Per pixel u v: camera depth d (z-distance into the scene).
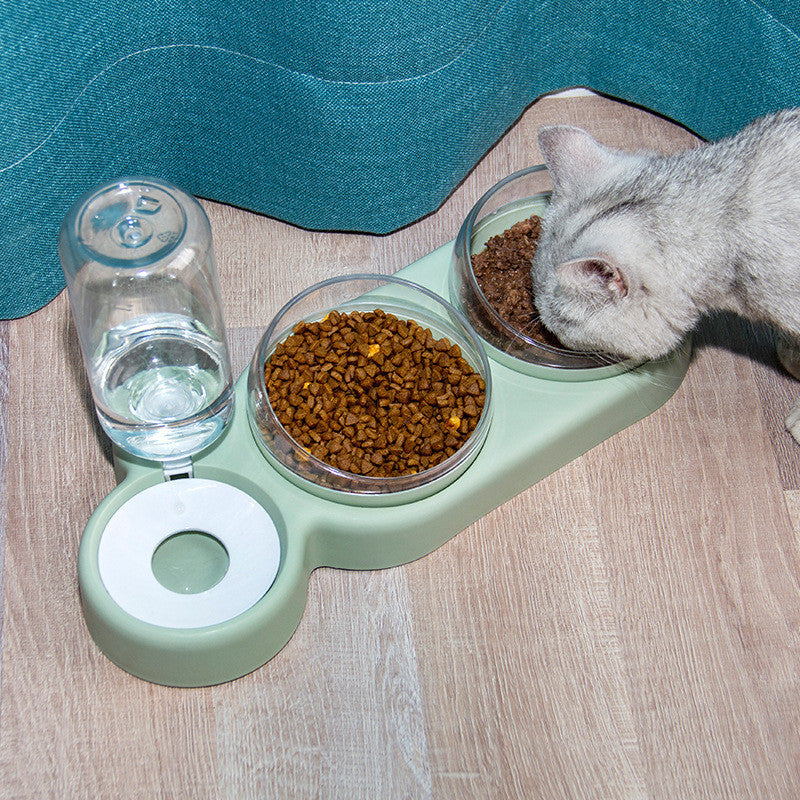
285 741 0.69
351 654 0.72
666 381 0.79
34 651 0.71
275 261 0.85
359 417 0.72
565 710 0.71
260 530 0.72
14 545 0.74
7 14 0.68
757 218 0.72
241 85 0.77
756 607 0.75
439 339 0.77
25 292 0.79
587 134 0.76
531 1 0.81
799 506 0.78
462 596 0.74
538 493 0.77
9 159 0.72
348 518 0.71
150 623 0.67
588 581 0.75
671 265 0.71
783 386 0.82
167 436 0.71
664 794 0.69
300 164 0.81
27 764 0.68
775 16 0.81
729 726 0.71
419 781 0.69
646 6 0.85
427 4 0.73
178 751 0.69
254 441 0.73
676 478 0.78
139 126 0.78
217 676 0.70
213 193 0.85
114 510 0.71
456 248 0.79
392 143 0.79
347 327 0.76
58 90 0.72
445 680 0.72
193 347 0.74
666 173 0.73
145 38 0.74
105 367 0.73
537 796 0.69
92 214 0.69
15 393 0.79
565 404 0.76
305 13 0.72
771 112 0.85
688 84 0.88
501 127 0.86
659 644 0.73
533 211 0.83
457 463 0.71
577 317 0.73
